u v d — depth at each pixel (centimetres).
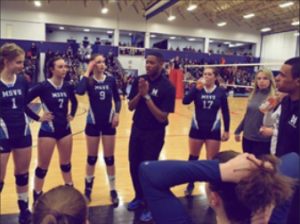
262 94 270
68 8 1881
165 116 251
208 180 64
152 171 69
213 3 1852
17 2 1784
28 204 257
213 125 290
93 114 277
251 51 2428
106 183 340
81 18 1922
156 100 255
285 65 144
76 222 75
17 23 1803
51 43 1711
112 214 263
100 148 484
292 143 147
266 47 2344
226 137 304
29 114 247
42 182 264
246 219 66
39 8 1827
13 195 299
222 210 68
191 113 1016
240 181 62
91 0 1825
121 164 415
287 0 1555
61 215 74
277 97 241
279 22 2120
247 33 2334
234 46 2683
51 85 254
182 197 305
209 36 2236
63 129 262
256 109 269
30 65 1513
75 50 1761
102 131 283
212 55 2016
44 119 247
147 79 265
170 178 67
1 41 1631
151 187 69
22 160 232
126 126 722
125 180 353
